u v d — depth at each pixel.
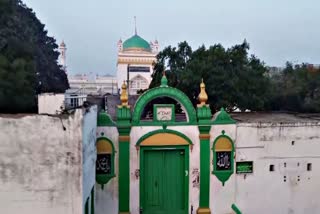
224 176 15.04
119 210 14.60
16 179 9.47
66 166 9.66
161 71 26.02
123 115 14.64
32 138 9.52
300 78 34.97
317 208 15.54
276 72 43.25
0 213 9.40
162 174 15.17
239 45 24.44
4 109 16.98
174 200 15.23
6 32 24.48
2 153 9.39
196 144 15.09
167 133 14.97
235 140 15.10
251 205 15.19
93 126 12.73
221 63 22.78
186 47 25.89
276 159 15.27
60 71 38.31
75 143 9.70
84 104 14.17
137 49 55.16
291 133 15.36
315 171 15.52
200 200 14.99
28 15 35.50
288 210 15.37
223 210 15.05
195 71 22.55
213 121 15.03
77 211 9.71
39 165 9.55
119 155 14.62
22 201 9.50
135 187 14.83
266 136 15.22
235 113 20.97
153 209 15.16
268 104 29.16
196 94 23.23
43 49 36.81
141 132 14.85
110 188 14.53
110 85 55.97
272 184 15.27
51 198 9.62
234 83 22.16
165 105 15.02
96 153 14.03
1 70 17.36
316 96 32.19
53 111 12.91
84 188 10.30
